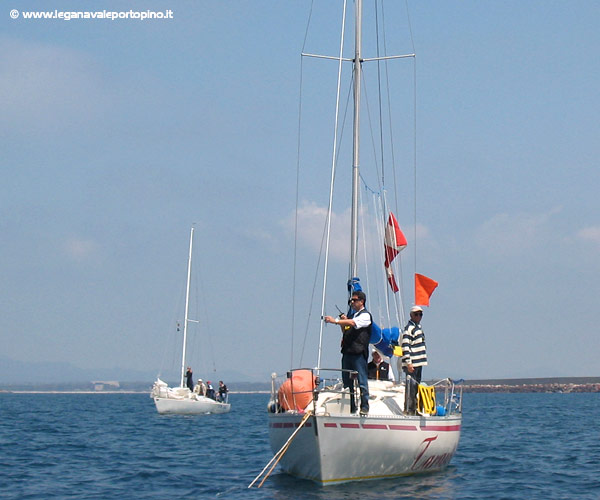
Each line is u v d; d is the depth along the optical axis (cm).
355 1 2308
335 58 2336
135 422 5481
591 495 1919
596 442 3416
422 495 1783
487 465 2514
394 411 1927
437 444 2002
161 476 2298
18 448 3231
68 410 8462
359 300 1862
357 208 2177
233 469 2469
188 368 7044
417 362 2044
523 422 5066
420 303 2209
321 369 1838
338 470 1798
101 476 2319
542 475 2278
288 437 1839
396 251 2498
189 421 5616
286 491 1845
